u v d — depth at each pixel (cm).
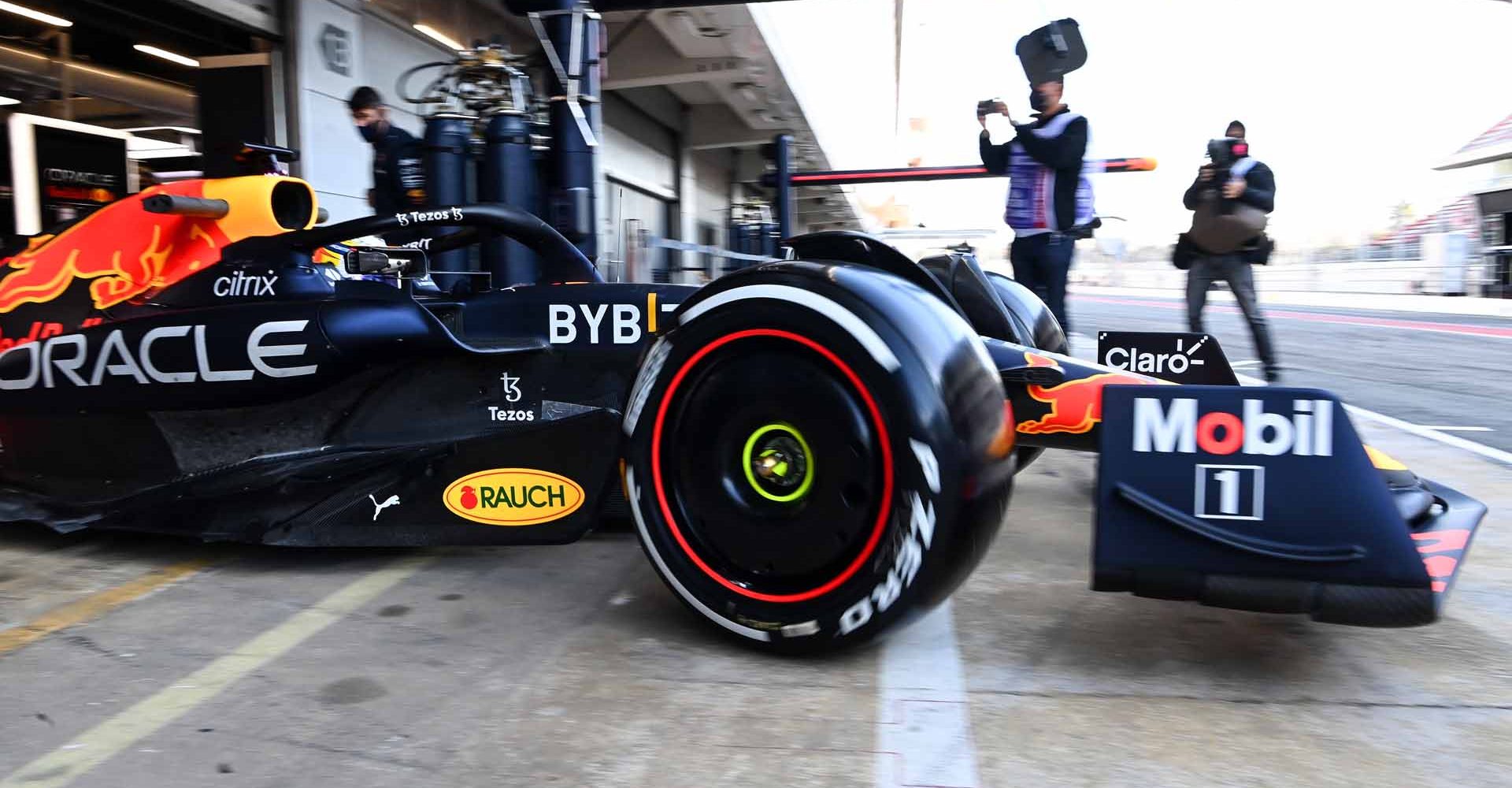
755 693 169
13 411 281
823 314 170
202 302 271
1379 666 182
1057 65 434
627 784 138
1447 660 185
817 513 175
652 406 190
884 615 170
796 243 232
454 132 394
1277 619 207
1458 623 207
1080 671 179
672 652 188
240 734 154
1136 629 201
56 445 282
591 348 262
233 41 680
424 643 192
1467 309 2038
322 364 247
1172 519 168
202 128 705
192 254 276
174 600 220
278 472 248
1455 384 711
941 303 184
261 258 268
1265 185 539
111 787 138
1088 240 458
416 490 231
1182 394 168
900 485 166
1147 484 170
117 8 605
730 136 1558
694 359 185
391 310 247
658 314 259
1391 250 3139
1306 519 162
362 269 278
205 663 183
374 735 153
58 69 639
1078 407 234
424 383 263
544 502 222
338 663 182
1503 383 716
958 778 140
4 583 234
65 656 187
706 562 188
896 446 165
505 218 273
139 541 271
